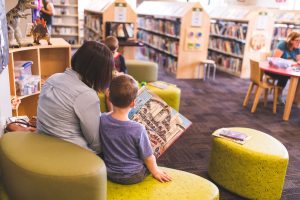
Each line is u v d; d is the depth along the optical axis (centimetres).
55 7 882
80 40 932
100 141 164
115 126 161
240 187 231
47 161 131
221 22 775
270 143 237
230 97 527
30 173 127
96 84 158
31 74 291
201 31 644
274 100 447
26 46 272
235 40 719
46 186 127
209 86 600
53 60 330
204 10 632
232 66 717
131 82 163
